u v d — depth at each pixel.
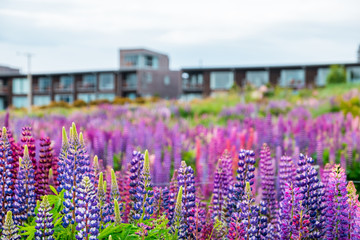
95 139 11.85
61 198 4.77
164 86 65.56
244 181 5.21
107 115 26.19
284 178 6.14
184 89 59.69
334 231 4.84
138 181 5.11
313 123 16.59
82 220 4.18
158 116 25.03
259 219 4.73
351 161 11.46
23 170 4.97
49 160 5.85
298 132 14.55
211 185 8.98
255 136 13.38
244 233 4.59
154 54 71.19
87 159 4.75
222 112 25.73
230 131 14.83
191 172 5.09
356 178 10.80
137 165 5.12
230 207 5.21
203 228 5.08
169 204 5.43
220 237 5.20
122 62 69.44
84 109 34.59
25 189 5.00
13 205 4.83
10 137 5.74
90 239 4.10
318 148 11.74
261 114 27.42
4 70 89.75
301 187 4.74
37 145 7.38
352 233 4.73
